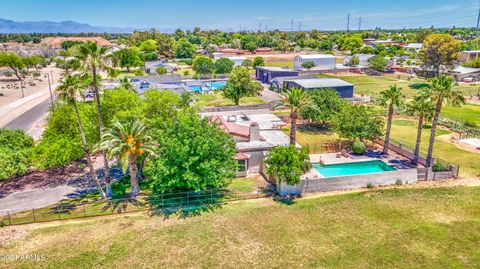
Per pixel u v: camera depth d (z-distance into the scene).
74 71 33.38
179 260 25.44
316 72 124.31
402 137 55.22
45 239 28.08
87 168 43.12
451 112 70.56
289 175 34.56
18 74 129.12
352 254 26.02
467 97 83.56
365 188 37.72
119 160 36.28
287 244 27.33
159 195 33.25
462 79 104.69
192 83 104.75
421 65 110.81
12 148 38.47
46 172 41.94
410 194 35.91
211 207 33.38
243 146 41.56
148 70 129.88
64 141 36.19
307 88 76.06
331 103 58.00
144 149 33.12
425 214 31.73
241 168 40.69
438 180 39.56
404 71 124.75
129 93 42.69
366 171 42.75
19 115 70.56
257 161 41.94
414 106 42.59
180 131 34.06
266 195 35.84
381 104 46.00
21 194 36.12
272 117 59.91
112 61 32.84
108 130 34.03
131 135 32.78
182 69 142.25
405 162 44.69
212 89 97.81
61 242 27.66
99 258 25.66
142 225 30.16
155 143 35.50
